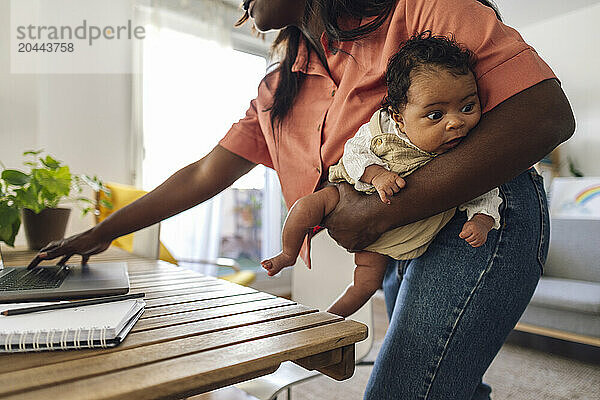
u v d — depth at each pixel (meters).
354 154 0.82
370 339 1.45
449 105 0.72
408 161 0.77
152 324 0.65
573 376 2.27
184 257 3.39
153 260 1.46
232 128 1.15
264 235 3.98
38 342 0.53
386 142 0.79
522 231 0.79
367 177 0.78
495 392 2.08
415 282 0.83
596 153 4.05
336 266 1.54
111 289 0.79
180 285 0.97
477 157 0.68
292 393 2.06
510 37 0.72
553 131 0.66
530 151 0.67
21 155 2.65
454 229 0.80
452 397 0.77
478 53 0.72
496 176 0.68
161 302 0.80
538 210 0.83
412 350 0.79
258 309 0.75
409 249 0.83
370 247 0.87
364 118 0.88
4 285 0.82
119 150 3.17
